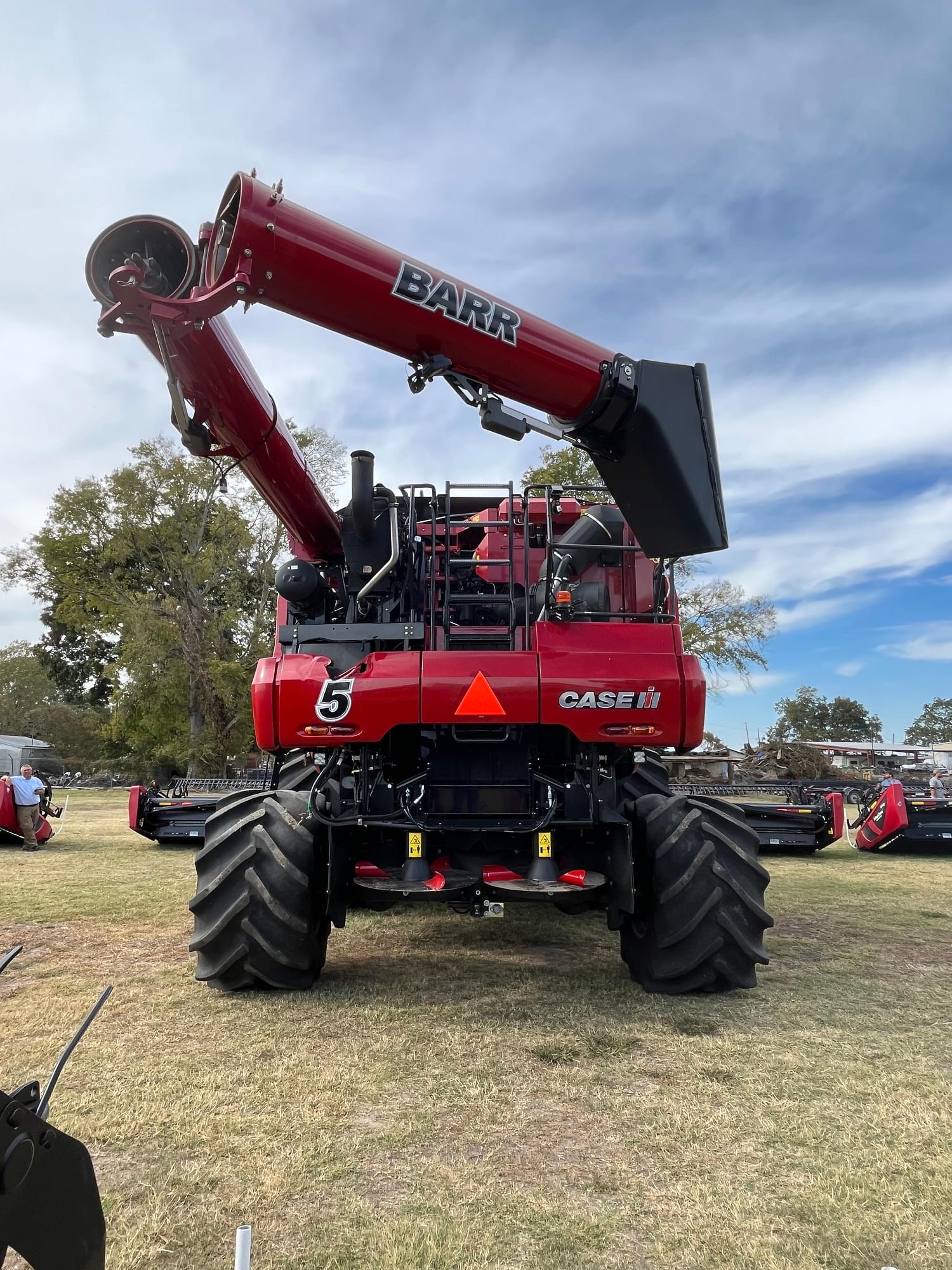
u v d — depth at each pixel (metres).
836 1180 2.28
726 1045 3.30
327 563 5.38
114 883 7.37
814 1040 3.36
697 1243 1.99
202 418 3.92
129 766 33.59
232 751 30.72
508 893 3.83
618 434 3.90
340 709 3.91
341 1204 2.16
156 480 30.72
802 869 8.84
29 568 32.88
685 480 3.87
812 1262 1.92
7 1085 2.90
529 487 4.53
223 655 30.77
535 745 4.27
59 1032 3.43
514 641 4.50
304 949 3.95
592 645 3.97
